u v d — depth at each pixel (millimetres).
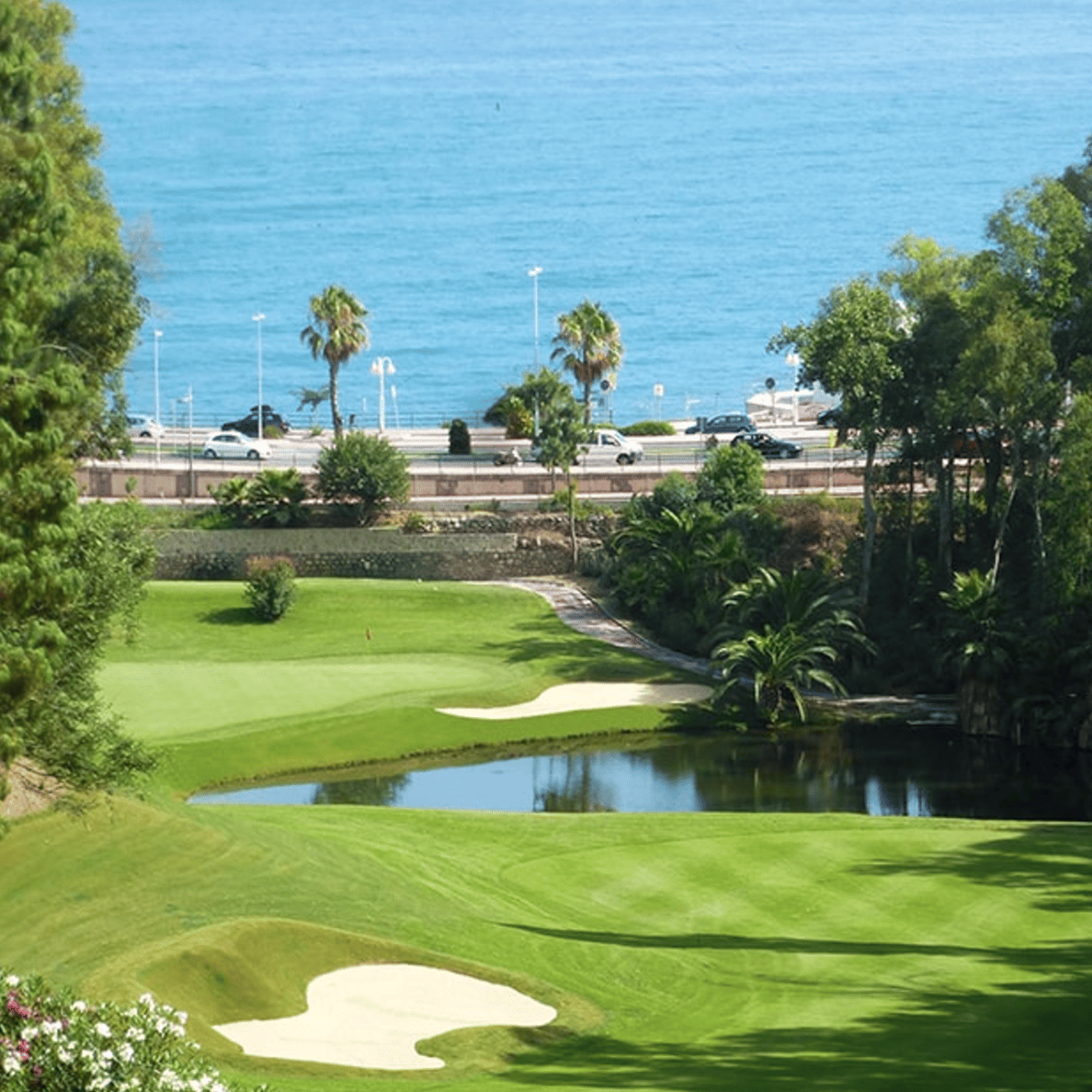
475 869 51156
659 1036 36594
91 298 56094
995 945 44125
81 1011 25109
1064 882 50094
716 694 88312
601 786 76062
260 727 79438
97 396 54125
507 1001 38312
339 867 47406
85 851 45000
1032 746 85125
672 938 44781
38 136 35719
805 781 77688
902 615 97688
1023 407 89688
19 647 34094
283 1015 36906
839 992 39812
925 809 73312
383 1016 37000
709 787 76375
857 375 93250
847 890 49312
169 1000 36062
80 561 42719
